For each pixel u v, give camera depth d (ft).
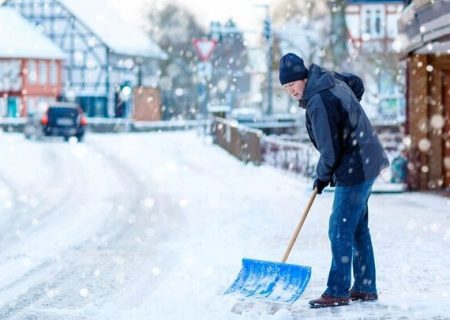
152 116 236.43
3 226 43.80
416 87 57.88
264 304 24.54
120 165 85.15
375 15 179.11
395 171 59.31
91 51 225.56
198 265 31.55
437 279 27.89
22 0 230.27
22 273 30.94
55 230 42.09
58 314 24.23
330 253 33.35
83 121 131.23
